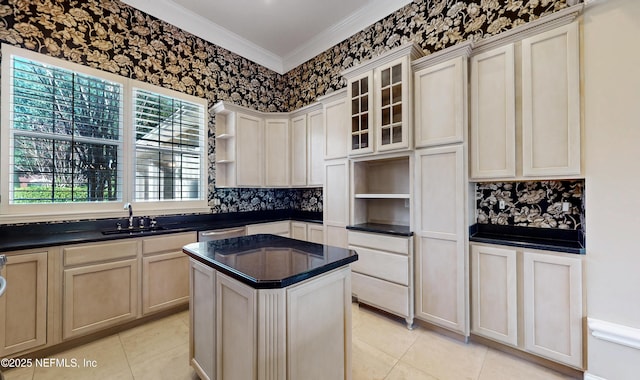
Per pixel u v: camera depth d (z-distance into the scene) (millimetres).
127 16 2760
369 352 1981
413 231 2357
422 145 2301
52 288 1935
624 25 1516
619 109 1530
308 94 4043
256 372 1137
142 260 2365
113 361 1881
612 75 1551
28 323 1849
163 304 2484
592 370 1570
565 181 2010
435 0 2656
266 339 1124
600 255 1571
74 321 2016
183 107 3215
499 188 2295
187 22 3199
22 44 2193
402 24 2914
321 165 3438
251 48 3914
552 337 1717
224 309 1355
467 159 2082
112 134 2672
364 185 3072
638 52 1477
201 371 1541
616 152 1537
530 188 2156
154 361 1883
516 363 1842
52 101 2332
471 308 2076
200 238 2791
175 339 2162
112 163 2672
